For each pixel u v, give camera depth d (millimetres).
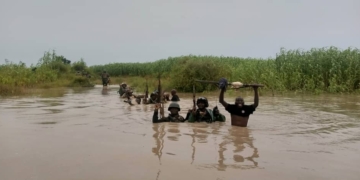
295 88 19359
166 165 4398
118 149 5262
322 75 18969
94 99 15570
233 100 14258
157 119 8086
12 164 4484
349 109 10727
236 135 6441
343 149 5316
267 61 23094
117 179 3875
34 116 9242
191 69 20938
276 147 5434
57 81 32375
